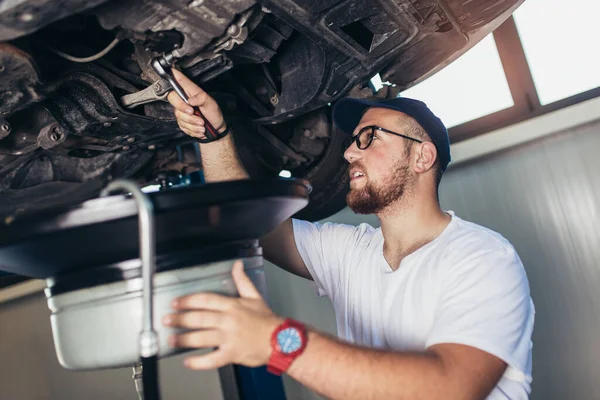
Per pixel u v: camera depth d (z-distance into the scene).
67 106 0.97
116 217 0.53
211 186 0.56
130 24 0.70
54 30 0.84
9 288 2.99
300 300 2.35
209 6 0.72
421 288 0.92
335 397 0.64
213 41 0.82
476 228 0.99
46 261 0.61
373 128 1.09
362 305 1.04
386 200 1.05
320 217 1.66
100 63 0.95
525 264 2.08
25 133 1.06
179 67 0.89
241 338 0.57
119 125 1.06
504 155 2.18
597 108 2.02
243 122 1.28
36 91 0.84
